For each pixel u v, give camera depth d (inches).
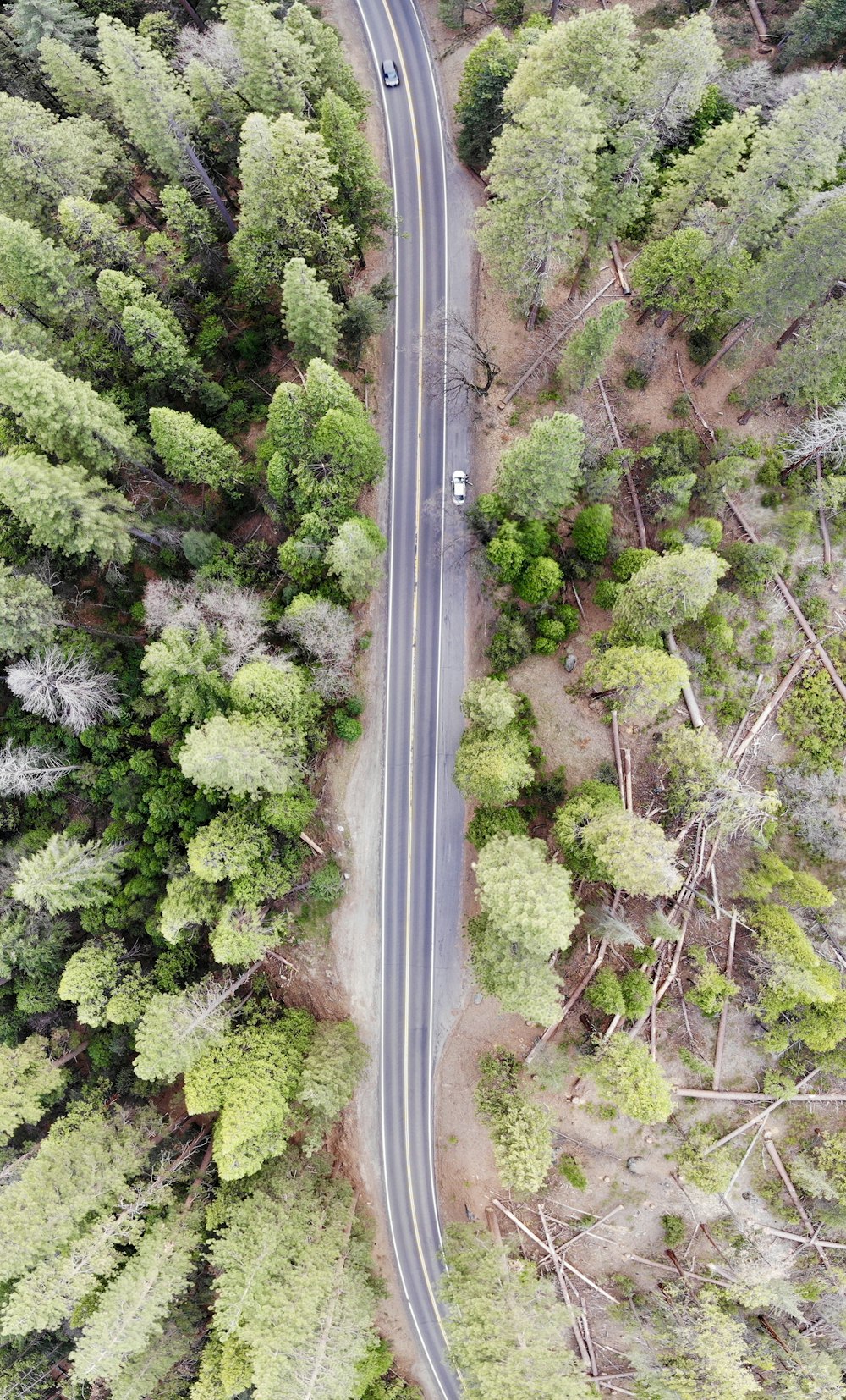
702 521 1846.7
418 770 2078.0
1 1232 1657.2
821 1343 1930.4
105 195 2127.2
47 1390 1945.1
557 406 2064.5
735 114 1611.7
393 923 2076.8
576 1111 2006.6
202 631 1712.6
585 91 1692.9
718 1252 1982.0
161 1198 1817.2
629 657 1643.7
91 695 1801.2
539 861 1658.5
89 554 2010.3
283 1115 1736.0
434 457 2123.5
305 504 1798.7
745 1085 1953.7
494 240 1802.4
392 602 2097.7
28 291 1759.4
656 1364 1925.4
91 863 1761.8
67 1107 1971.0
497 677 1995.6
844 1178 1871.3
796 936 1770.4
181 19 2316.7
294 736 1785.2
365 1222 2070.6
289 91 1802.4
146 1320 1621.6
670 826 1921.8
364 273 2188.7
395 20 2301.9
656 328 2070.6
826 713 1888.5
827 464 1918.1
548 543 1894.7
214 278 2059.5
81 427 1664.6
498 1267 1796.3
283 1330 1635.1
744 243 1710.1
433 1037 2075.5
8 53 2119.8
